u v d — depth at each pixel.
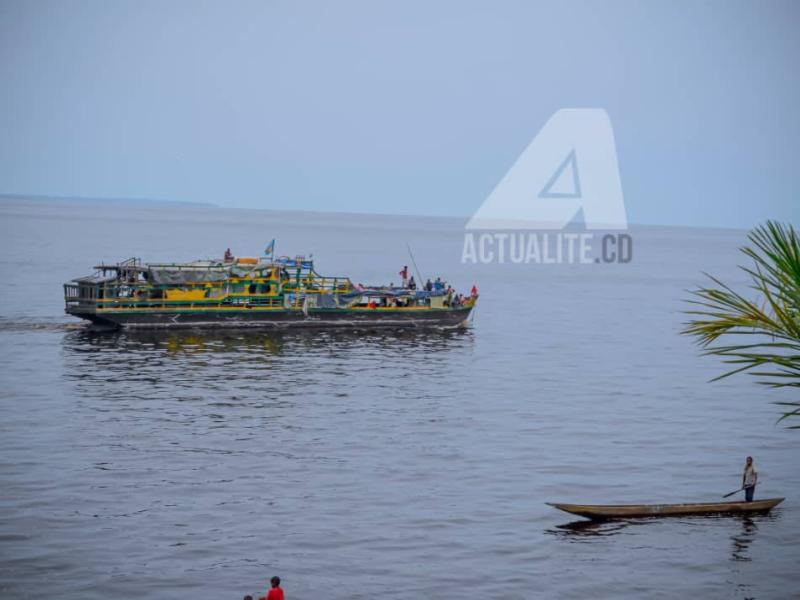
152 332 117.06
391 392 86.25
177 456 61.94
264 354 106.19
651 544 47.91
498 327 140.50
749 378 99.06
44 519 49.00
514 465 61.72
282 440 67.00
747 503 53.19
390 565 44.25
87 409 75.31
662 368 105.31
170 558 44.31
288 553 45.38
